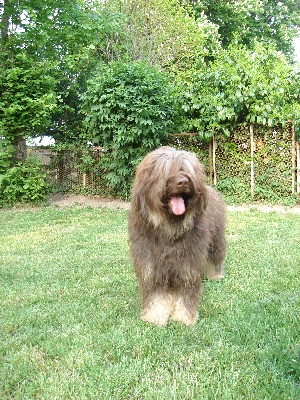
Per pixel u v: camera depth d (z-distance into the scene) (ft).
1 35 38.37
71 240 23.21
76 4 40.68
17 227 27.73
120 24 48.01
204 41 53.62
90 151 38.86
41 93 37.45
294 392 8.57
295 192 33.55
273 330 11.43
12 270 17.71
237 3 71.26
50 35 39.68
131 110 33.53
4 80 36.19
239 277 16.08
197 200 10.84
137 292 14.65
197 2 67.72
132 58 50.72
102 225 27.45
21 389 9.05
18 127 36.96
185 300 12.19
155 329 11.63
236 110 33.24
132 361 9.99
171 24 51.13
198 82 35.24
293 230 24.25
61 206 36.63
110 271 17.22
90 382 9.11
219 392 8.70
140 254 11.79
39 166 38.63
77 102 44.80
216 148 34.83
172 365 9.85
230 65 34.27
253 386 8.92
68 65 41.09
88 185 39.93
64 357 10.26
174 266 11.58
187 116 36.22
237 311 12.64
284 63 35.09
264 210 31.86
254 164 34.06
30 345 10.95
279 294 14.20
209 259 15.38
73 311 13.10
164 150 10.96
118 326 11.89
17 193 37.24
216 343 10.68
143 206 11.07
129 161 35.65
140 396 8.78
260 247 20.35
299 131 32.91
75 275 16.83
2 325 12.21
